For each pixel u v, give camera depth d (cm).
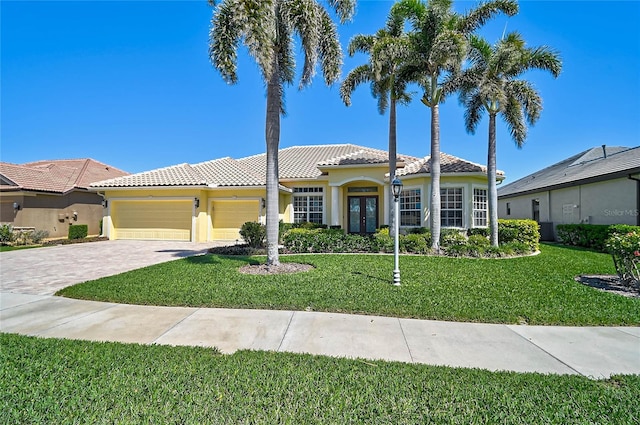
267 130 1012
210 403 298
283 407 293
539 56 1442
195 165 2361
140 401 302
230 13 912
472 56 1399
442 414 283
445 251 1359
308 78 1103
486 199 1759
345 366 381
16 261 1235
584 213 1905
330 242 1402
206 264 1078
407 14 1356
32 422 272
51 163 2853
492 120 1453
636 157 1700
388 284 780
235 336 485
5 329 517
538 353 426
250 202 2056
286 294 694
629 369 381
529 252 1407
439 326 527
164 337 482
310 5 954
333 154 2452
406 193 1798
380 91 1603
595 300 650
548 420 276
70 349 424
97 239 2081
